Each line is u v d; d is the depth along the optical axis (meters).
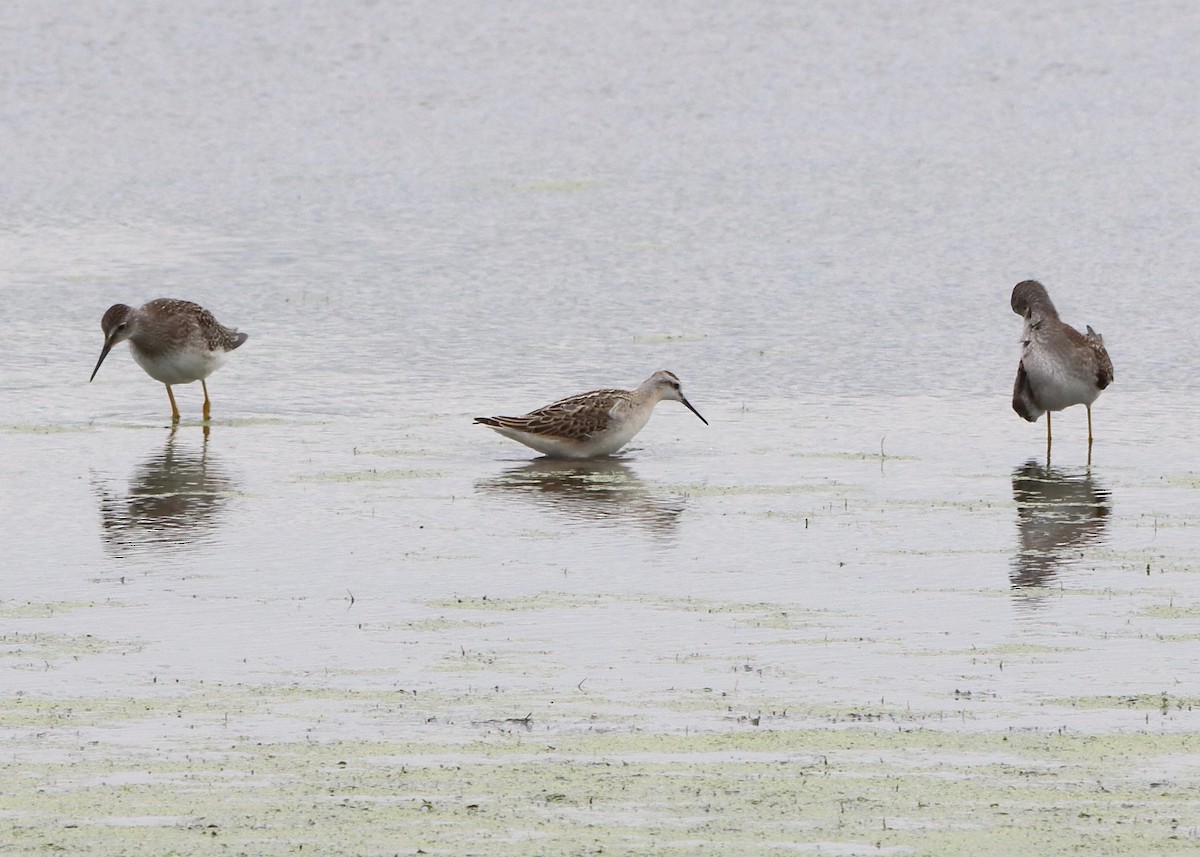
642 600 15.31
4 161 43.47
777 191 39.53
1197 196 38.28
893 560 16.53
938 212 37.12
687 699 12.80
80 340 27.41
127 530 17.66
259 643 14.13
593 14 61.81
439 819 10.69
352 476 19.95
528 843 10.34
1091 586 15.65
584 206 38.16
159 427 22.45
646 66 55.34
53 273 32.12
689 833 10.50
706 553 16.81
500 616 14.87
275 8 62.22
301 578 16.00
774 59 55.94
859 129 47.00
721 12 61.78
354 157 44.22
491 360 26.09
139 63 55.31
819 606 15.12
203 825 10.59
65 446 21.42
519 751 11.79
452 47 57.75
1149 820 10.66
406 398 23.95
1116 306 29.16
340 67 55.28
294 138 46.59
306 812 10.78
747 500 18.86
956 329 27.84
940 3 62.56
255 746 11.88
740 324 28.25
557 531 17.64
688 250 33.91
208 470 20.23
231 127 47.97
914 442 21.52
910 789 11.14
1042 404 20.62
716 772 11.42
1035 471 20.06
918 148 44.38
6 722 12.31
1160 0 62.88
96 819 10.69
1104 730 12.16
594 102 50.91
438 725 12.28
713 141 45.72
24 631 14.42
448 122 48.59
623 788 11.17
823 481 19.67
